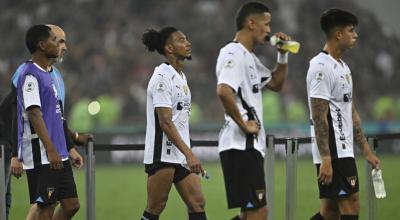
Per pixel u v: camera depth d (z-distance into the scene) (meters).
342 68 21.62
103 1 92.12
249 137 19.30
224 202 42.34
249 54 19.45
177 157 22.44
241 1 94.56
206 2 94.00
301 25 94.25
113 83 85.06
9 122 23.72
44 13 91.00
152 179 22.50
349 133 21.67
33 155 21.23
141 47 88.69
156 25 91.50
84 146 23.81
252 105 19.41
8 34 90.06
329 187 21.75
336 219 22.88
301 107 80.69
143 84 85.44
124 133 65.31
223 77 19.05
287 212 23.80
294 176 23.83
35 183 21.33
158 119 22.33
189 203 22.66
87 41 88.31
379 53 95.44
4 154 23.42
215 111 83.50
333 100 21.56
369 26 97.50
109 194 45.81
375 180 22.48
